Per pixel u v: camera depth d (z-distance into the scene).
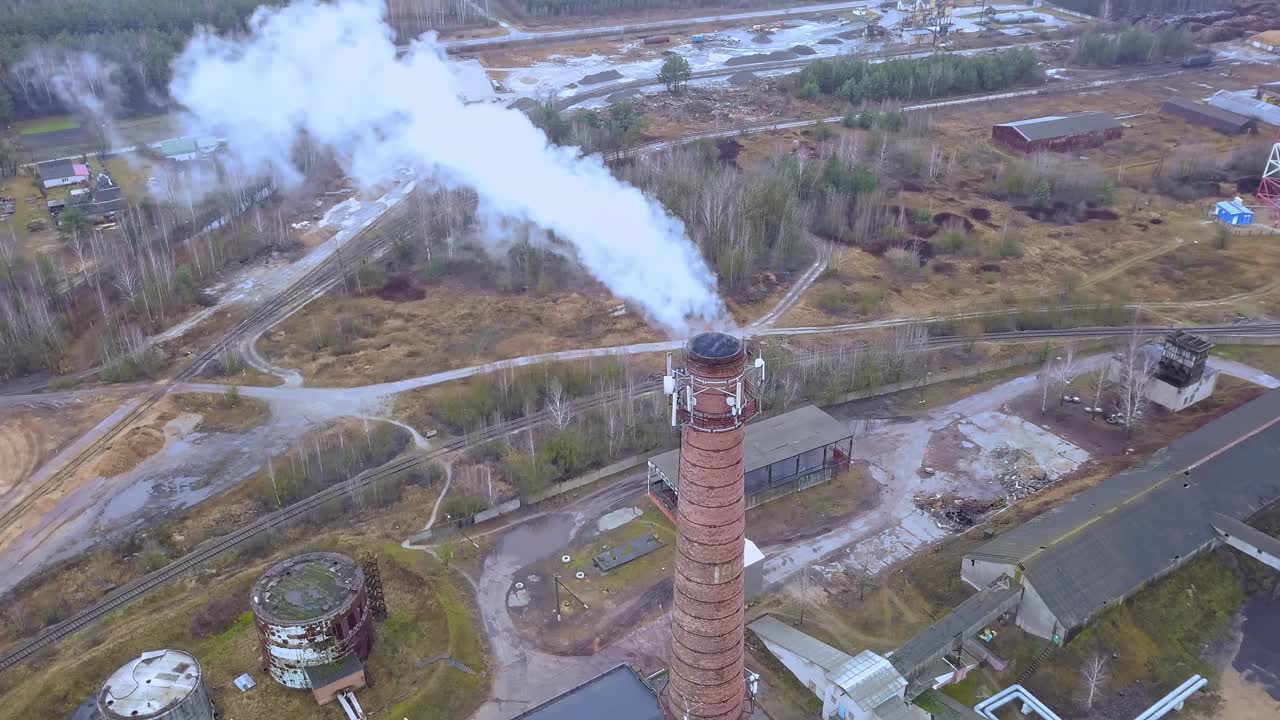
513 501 71.19
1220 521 63.75
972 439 79.38
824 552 66.38
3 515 70.50
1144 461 72.56
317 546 67.44
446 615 60.41
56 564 65.56
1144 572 59.66
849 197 125.88
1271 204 125.69
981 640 57.19
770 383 82.94
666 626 59.97
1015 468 75.12
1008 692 53.50
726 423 34.50
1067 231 121.19
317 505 71.56
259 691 55.59
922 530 68.44
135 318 99.19
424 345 95.69
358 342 96.44
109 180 126.44
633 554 66.19
